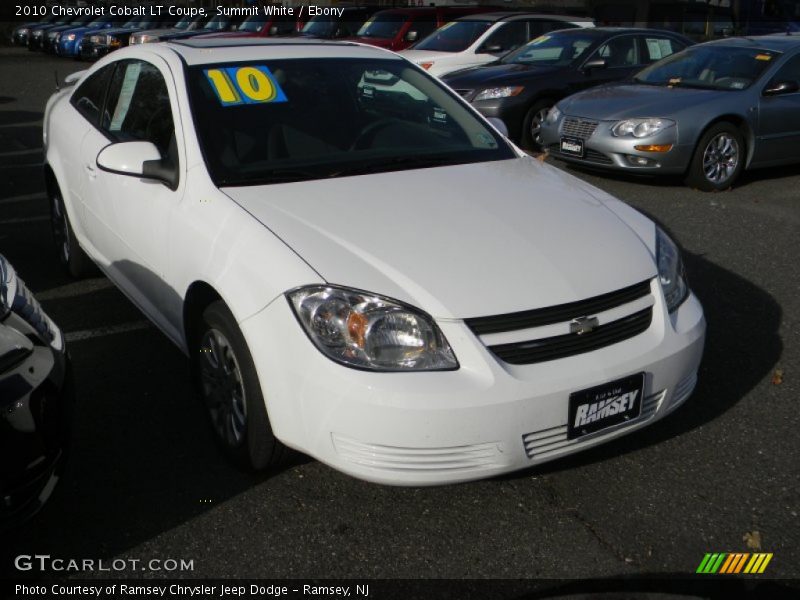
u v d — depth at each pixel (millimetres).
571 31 10398
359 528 2857
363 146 3682
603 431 2822
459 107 4207
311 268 2732
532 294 2725
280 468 3137
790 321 4598
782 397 3742
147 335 4402
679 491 3051
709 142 7457
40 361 2639
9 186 7777
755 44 8266
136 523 2887
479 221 3082
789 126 7824
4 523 2484
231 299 2875
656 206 7031
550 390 2643
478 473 2652
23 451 2500
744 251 5797
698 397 3742
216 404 3242
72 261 5066
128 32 21969
